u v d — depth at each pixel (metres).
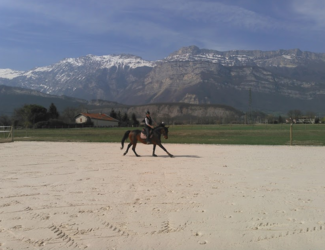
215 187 10.54
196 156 20.23
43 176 12.80
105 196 9.34
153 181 11.62
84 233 6.50
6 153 22.17
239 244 6.02
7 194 9.66
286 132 56.84
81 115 130.62
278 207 8.18
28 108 112.00
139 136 19.89
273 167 15.18
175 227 6.80
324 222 7.09
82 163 16.80
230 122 150.50
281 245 5.98
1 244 5.98
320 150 24.53
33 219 7.29
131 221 7.16
